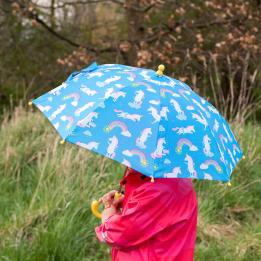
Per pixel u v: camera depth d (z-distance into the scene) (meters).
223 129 3.05
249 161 6.55
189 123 2.78
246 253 4.96
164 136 2.67
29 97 12.47
